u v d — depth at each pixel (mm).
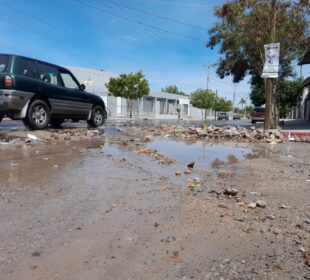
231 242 3020
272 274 2512
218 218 3570
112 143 8836
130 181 4906
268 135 11680
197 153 7836
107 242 2936
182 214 3646
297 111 58656
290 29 16625
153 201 4039
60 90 11305
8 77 9570
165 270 2537
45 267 2521
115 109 49906
